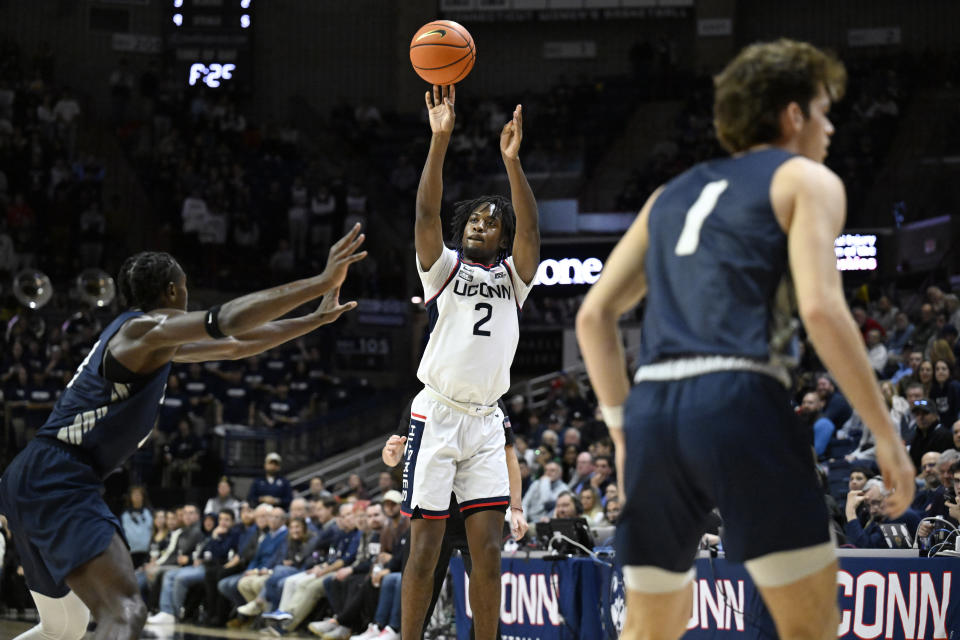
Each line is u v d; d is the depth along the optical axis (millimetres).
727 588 6945
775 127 2658
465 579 8594
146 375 3896
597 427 13711
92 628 9992
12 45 25859
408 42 27797
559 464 12539
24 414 17766
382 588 10328
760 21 26938
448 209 24594
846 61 25312
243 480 18406
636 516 2598
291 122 26641
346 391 20969
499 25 27953
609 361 2734
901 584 6480
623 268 2740
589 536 8461
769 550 2422
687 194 2641
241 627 12766
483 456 4902
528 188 5016
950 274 19328
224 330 3623
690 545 2625
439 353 4867
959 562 6359
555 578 8047
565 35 27703
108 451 3891
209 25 26891
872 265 20703
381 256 24312
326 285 3539
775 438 2408
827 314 2332
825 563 2455
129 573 3754
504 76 27812
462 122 26453
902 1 26188
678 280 2559
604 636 7566
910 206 22016
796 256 2408
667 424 2480
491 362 4867
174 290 4125
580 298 21609
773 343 2463
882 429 2369
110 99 26594
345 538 11953
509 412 17797
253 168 25641
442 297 4891
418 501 4805
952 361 12008
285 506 14906
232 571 13062
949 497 8281
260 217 24797
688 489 2531
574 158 25562
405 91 27781
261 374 20266
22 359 18641
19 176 23406
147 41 26969
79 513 3758
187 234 23562
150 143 25641
